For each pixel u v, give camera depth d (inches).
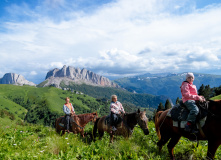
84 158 203.9
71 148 227.9
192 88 224.4
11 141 242.1
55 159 187.8
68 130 349.1
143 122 274.1
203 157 224.8
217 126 198.7
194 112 209.0
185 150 257.6
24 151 211.5
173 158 235.8
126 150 233.1
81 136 348.2
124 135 293.1
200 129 209.9
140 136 324.5
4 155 185.3
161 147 256.7
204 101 215.8
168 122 246.4
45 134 353.4
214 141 203.3
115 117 296.0
